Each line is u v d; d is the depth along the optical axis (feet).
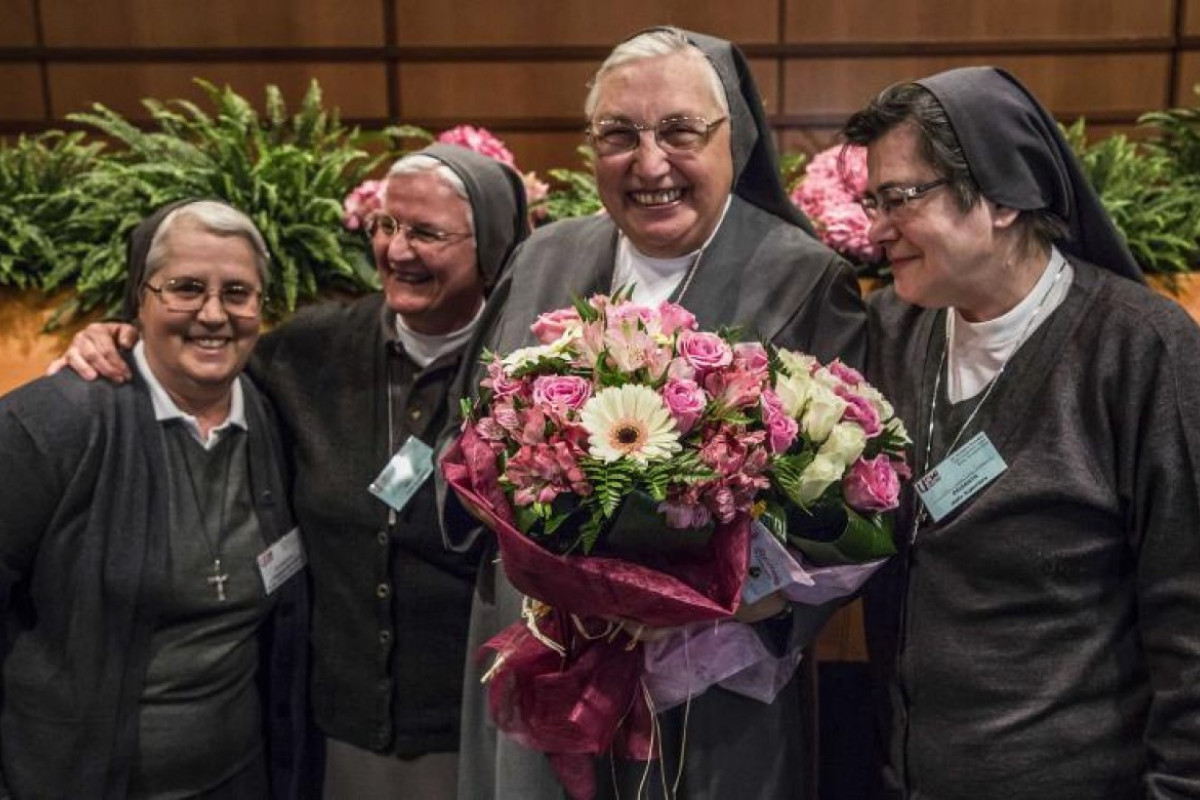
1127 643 4.76
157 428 5.91
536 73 17.15
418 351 6.61
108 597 5.69
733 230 5.53
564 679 4.83
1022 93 4.78
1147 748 4.68
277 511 6.37
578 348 4.43
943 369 5.20
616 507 4.19
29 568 5.72
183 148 9.07
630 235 5.44
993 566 4.80
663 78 5.06
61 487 5.63
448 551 6.31
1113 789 4.75
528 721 4.96
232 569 6.10
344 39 16.93
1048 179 4.76
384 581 6.39
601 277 5.71
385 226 6.45
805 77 17.11
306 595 6.57
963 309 5.04
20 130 16.98
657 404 4.15
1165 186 9.69
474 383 5.95
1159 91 17.15
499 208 6.52
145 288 5.81
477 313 6.66
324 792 6.75
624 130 5.13
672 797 5.08
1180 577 4.52
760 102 5.52
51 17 16.63
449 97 17.20
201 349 5.82
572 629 4.95
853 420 4.53
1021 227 4.83
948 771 4.95
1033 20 16.92
